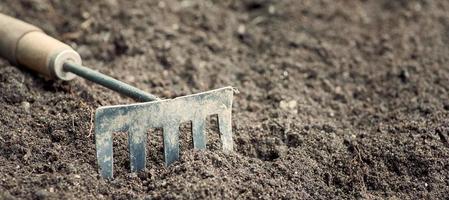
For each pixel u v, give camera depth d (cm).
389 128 81
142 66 90
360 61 93
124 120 72
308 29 97
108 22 95
